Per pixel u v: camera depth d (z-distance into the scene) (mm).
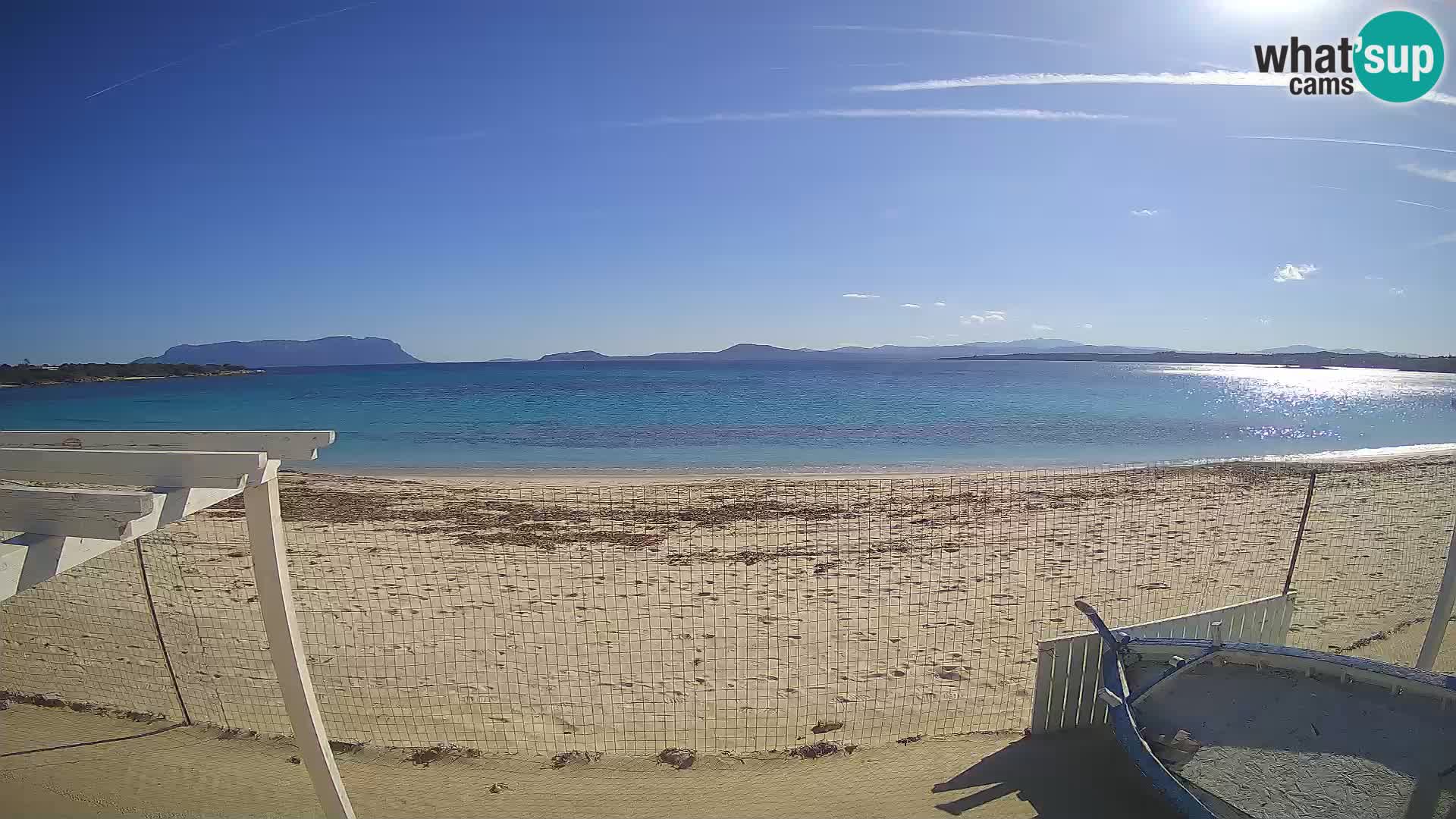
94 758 5102
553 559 10867
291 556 11016
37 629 7809
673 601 8938
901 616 8438
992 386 70125
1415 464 19812
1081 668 5457
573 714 5988
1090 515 13703
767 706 6164
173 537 11727
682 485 17297
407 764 5070
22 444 3639
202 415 41625
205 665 6891
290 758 5141
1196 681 4871
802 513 13992
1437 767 3930
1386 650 7215
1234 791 3971
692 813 4480
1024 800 4566
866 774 4918
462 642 7602
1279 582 9594
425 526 13031
